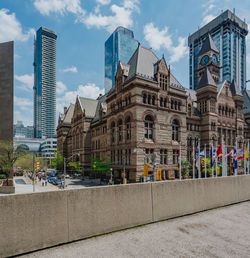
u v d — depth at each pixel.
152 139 39.25
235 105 59.09
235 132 57.75
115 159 43.12
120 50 167.88
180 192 9.12
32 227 5.64
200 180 10.02
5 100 38.25
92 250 5.65
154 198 8.27
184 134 44.12
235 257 5.31
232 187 11.59
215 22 170.12
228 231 7.14
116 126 43.22
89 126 64.44
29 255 5.38
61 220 6.12
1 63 39.06
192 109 51.25
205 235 6.76
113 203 7.19
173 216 8.70
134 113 37.53
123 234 6.84
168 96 41.94
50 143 154.00
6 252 5.22
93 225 6.69
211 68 74.62
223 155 26.22
